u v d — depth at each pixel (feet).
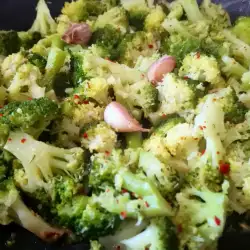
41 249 0.50
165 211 0.47
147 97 0.60
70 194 0.50
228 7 0.78
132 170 0.52
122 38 0.70
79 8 0.75
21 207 0.51
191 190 0.50
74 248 0.50
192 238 0.47
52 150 0.53
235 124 0.58
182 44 0.67
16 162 0.53
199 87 0.61
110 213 0.48
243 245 0.51
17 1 0.76
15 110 0.53
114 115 0.57
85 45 0.71
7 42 0.70
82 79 0.61
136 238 0.48
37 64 0.64
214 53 0.67
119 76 0.62
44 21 0.74
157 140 0.54
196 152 0.53
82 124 0.57
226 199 0.49
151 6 0.77
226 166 0.52
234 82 0.65
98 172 0.50
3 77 0.63
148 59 0.65
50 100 0.56
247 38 0.72
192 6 0.74
